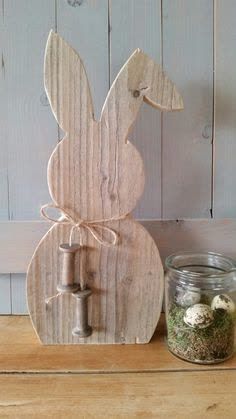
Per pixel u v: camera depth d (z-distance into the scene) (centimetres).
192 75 43
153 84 37
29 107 43
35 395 33
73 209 39
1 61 43
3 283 46
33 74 43
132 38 43
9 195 44
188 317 37
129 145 38
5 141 44
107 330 40
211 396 33
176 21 43
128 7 42
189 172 44
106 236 39
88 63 43
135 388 34
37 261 39
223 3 42
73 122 37
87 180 38
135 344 41
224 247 45
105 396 33
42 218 45
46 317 40
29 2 42
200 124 44
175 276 39
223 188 45
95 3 42
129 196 38
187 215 45
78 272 39
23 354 39
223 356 37
